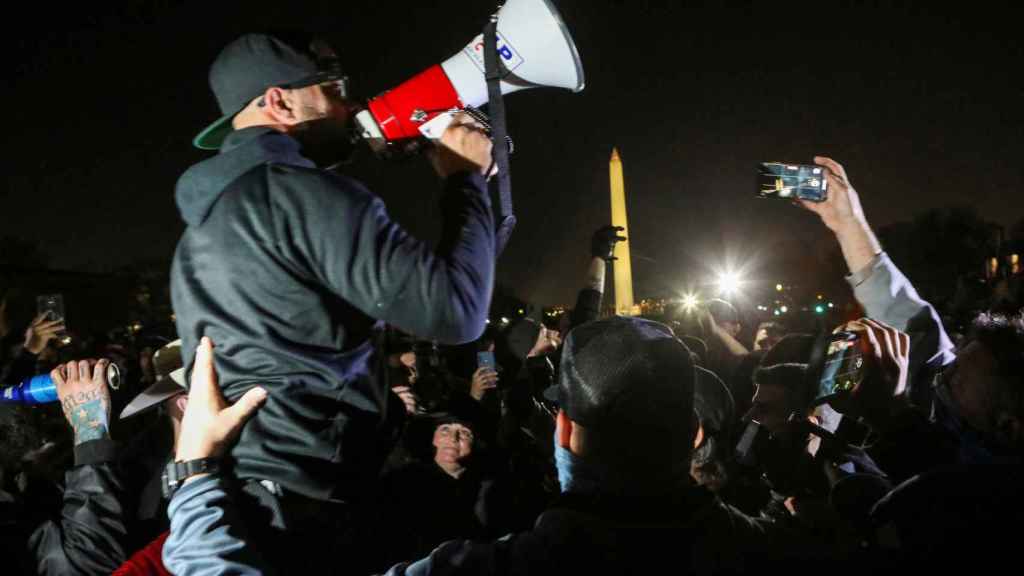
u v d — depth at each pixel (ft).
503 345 18.65
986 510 4.78
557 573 4.57
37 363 17.92
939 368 8.02
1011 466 4.96
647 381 4.64
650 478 4.65
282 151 5.59
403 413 6.40
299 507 5.22
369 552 5.59
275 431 5.24
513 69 6.73
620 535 4.58
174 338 22.20
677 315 26.00
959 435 6.24
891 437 7.14
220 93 6.00
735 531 5.07
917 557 4.61
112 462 8.64
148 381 21.03
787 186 7.86
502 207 6.15
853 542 6.73
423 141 6.79
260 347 5.29
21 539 8.75
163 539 5.88
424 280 5.07
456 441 10.37
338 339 5.44
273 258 5.27
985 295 22.22
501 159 6.15
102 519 8.32
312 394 5.33
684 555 4.52
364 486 5.64
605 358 4.71
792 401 8.50
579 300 13.29
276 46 5.82
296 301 5.30
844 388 7.34
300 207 5.23
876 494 6.70
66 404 8.73
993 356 5.96
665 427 4.64
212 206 5.50
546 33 6.57
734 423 9.95
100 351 20.74
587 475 4.76
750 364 14.48
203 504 4.93
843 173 7.94
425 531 7.45
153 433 9.63
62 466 11.20
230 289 5.36
